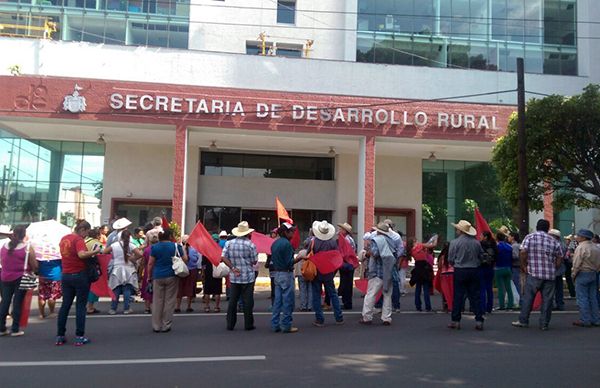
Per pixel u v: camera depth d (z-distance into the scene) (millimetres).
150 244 11477
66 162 23281
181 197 18984
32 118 18844
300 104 19969
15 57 22922
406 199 24812
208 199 24125
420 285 11852
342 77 24578
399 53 27375
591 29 28188
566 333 9172
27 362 6961
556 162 15469
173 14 26906
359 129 20188
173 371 6500
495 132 20812
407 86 25016
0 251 9023
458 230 9688
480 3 28094
